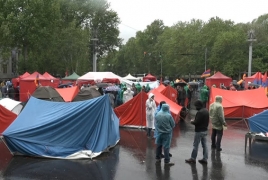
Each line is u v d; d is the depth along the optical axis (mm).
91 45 59750
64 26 54281
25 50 47406
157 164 9125
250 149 11000
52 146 9695
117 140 11820
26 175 8031
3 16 42719
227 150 10852
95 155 9711
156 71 81438
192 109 24000
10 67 63750
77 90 20000
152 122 12883
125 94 19750
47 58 49781
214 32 57594
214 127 10805
